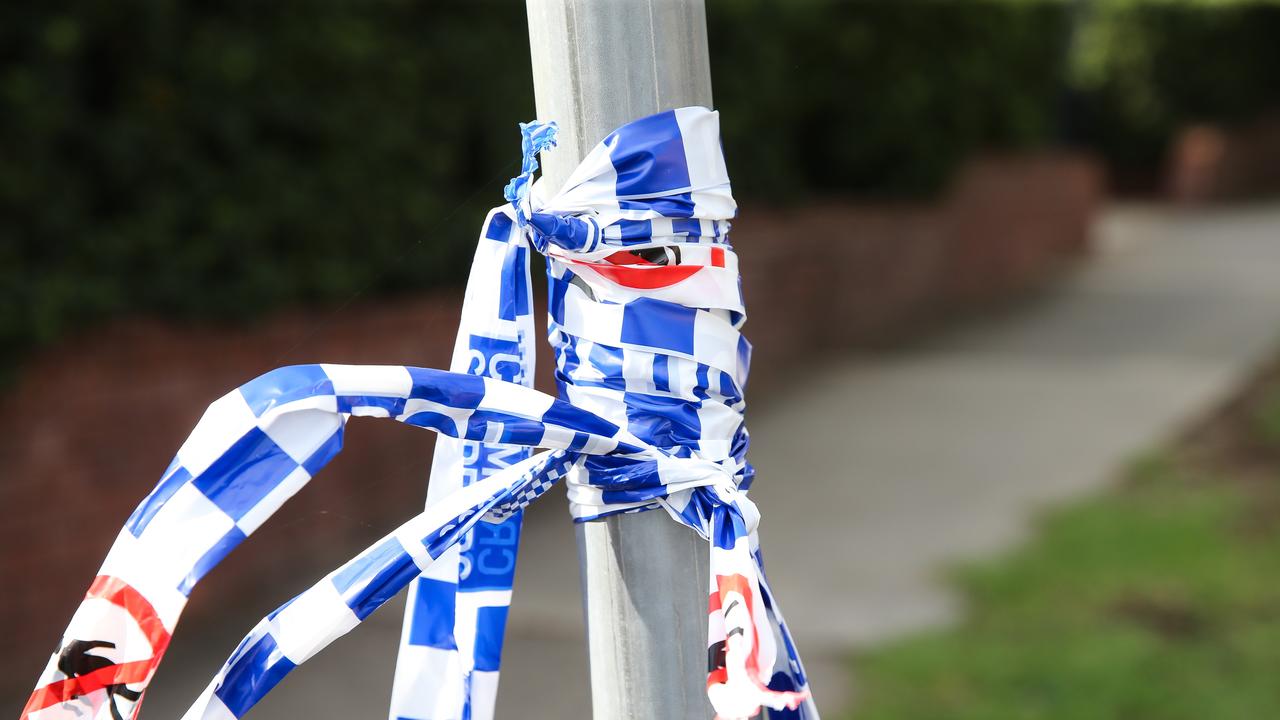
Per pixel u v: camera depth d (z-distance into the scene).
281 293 7.08
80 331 6.22
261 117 7.06
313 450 1.46
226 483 1.44
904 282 14.39
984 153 16.58
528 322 1.72
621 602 1.69
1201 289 15.83
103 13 6.24
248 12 6.98
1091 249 19.45
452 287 8.33
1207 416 10.04
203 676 5.93
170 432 6.57
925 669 5.62
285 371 1.46
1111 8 25.55
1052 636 5.93
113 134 6.33
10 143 5.90
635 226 1.59
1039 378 11.66
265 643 1.52
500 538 1.71
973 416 10.41
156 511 1.43
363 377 1.47
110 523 6.31
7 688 5.84
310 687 5.80
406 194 7.97
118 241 6.39
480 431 1.51
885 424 10.29
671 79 1.65
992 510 8.07
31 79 5.95
